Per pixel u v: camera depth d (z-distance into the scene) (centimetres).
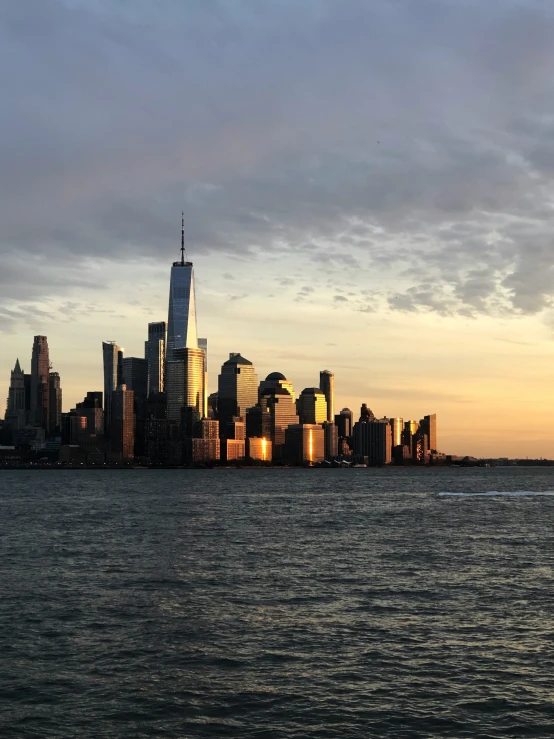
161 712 3631
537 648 4669
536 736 3344
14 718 3553
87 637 4966
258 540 10944
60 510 18700
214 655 4547
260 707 3697
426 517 15925
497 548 9931
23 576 7456
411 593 6500
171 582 7069
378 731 3406
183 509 18875
